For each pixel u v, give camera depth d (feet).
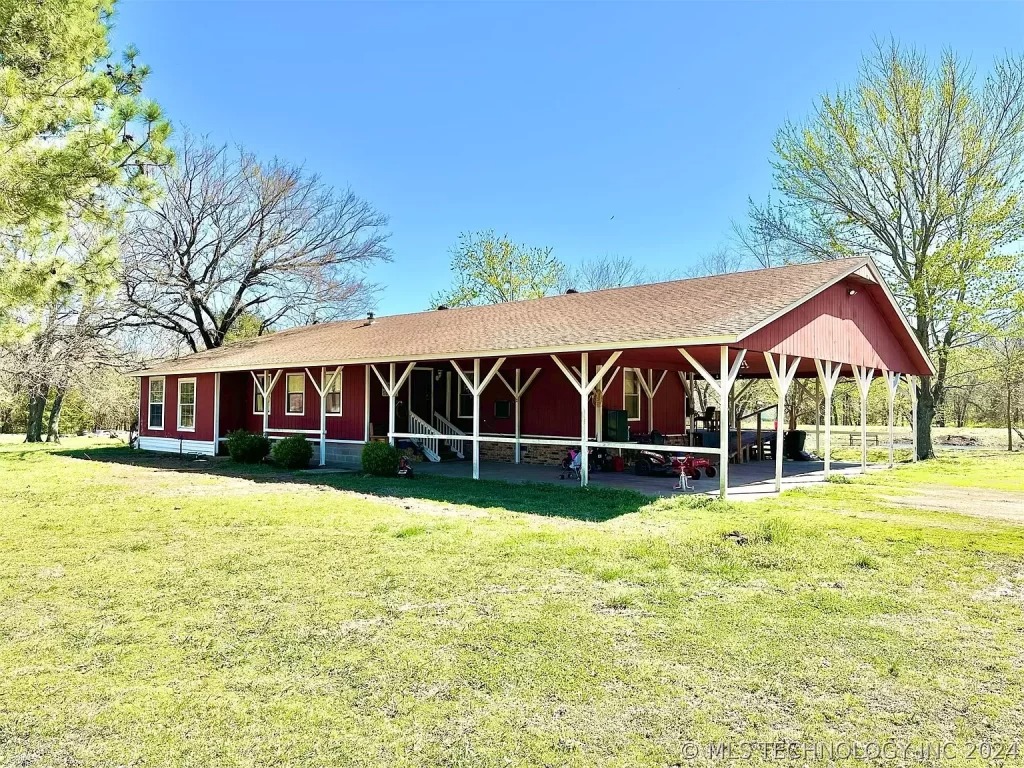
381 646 13.16
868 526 24.94
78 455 64.44
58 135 23.84
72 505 31.50
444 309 64.18
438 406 58.90
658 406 56.29
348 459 52.90
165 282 77.92
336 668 12.15
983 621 14.62
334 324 72.43
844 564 19.38
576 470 41.45
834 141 64.08
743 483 39.58
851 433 90.74
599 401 44.83
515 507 29.55
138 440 73.51
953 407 116.78
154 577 18.26
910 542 22.26
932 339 63.67
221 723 10.14
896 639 13.56
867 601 15.96
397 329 55.67
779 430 35.14
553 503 30.55
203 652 12.91
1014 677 11.78
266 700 10.91
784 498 33.04
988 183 57.67
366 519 26.81
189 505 30.96
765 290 37.63
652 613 15.11
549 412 50.78
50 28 23.66
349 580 17.83
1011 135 57.93
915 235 62.23
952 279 58.59
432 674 11.88
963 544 21.91
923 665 12.28
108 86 25.62
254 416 63.16
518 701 10.87
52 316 50.80
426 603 15.83
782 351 36.01
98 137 23.04
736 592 16.72
